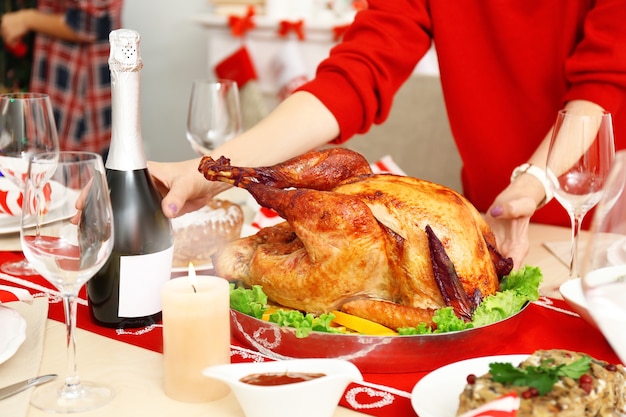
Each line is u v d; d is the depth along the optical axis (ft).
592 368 2.38
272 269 3.17
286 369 2.47
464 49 5.33
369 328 3.01
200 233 3.92
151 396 2.68
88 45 10.34
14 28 10.23
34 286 3.74
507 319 2.98
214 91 5.40
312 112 4.44
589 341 3.21
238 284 3.40
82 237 2.50
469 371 2.69
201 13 12.49
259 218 4.72
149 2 12.80
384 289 3.18
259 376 2.45
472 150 5.66
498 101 5.41
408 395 2.70
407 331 2.90
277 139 4.23
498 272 3.39
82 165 2.50
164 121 13.32
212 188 3.75
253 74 10.42
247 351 3.06
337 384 2.35
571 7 4.95
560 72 5.12
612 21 4.53
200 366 2.60
